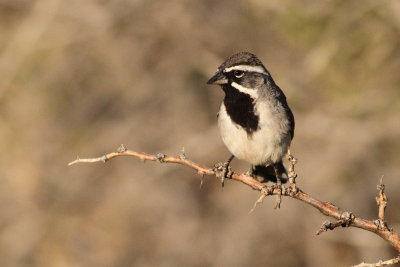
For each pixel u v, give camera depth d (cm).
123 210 1595
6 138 1580
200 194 1591
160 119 1584
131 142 1584
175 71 1558
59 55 1573
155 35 1538
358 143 1455
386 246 1488
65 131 1598
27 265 1565
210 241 1553
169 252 1563
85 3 1517
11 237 1567
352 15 1398
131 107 1595
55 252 1573
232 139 927
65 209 1590
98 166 1599
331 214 696
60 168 1590
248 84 919
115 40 1554
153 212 1591
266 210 1527
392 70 1420
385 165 1494
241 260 1520
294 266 1519
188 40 1527
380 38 1402
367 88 1425
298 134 1465
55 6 1520
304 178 1472
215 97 1561
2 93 1544
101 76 1588
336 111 1445
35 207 1580
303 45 1427
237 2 1489
